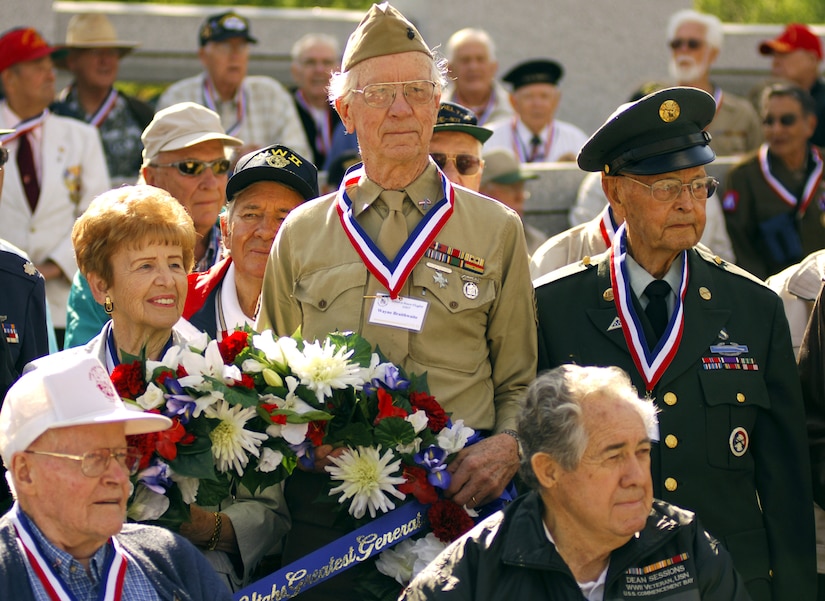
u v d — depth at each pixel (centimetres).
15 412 502
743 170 1229
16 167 1084
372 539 616
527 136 1399
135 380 594
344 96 645
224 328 752
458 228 649
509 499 640
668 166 639
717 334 655
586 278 681
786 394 658
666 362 646
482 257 648
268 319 675
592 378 545
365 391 616
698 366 649
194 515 620
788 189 1216
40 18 1540
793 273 762
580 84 1739
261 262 748
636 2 1739
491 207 663
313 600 638
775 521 654
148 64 1639
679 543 551
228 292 762
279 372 613
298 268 659
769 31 1780
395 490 614
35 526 505
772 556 653
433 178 657
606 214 819
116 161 1322
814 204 1218
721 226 1206
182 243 637
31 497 501
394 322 633
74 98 1334
